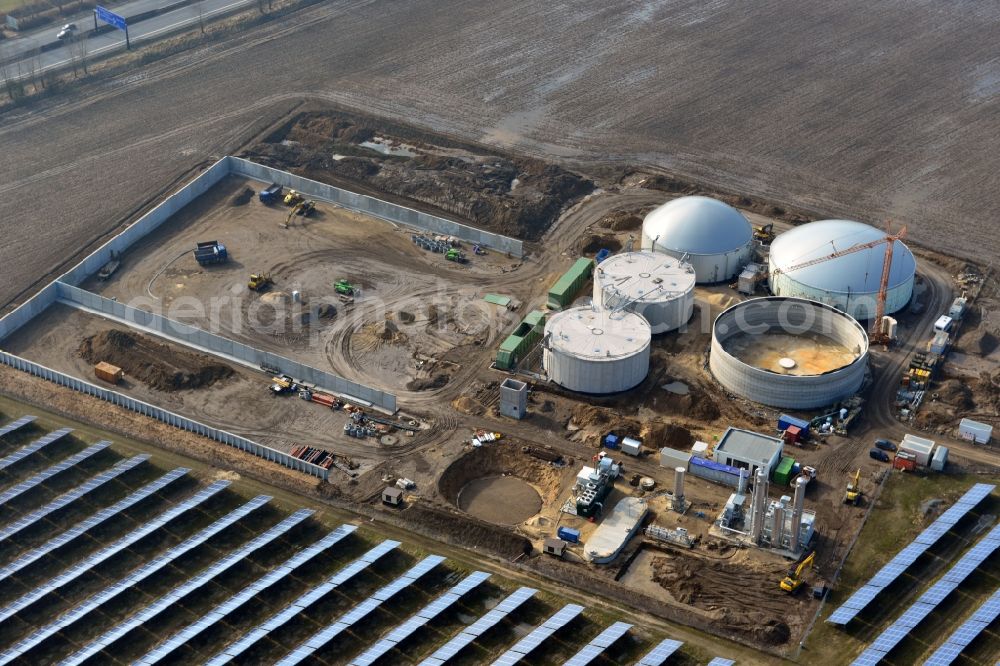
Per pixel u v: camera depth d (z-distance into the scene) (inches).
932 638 3907.5
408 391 5255.9
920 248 6230.3
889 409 5064.0
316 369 5315.0
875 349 5452.8
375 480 4722.0
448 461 4822.8
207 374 5339.6
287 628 4015.8
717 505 4552.2
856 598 4055.1
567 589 4190.5
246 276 6067.9
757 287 5910.4
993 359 5378.9
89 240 6373.0
